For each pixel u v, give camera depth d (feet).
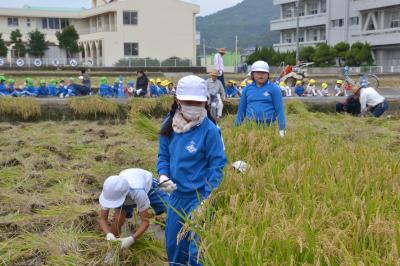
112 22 170.91
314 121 36.68
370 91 40.57
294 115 40.75
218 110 41.98
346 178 13.70
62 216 16.56
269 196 12.39
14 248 14.30
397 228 9.77
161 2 169.37
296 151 16.96
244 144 18.48
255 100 21.74
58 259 13.52
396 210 11.68
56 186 20.27
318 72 140.77
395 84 103.71
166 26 171.53
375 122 36.50
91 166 23.79
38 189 20.10
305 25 182.91
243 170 14.25
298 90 68.23
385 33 151.12
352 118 37.47
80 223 15.93
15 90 52.90
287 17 195.72
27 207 17.72
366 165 15.01
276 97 21.47
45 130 35.32
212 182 12.06
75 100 42.98
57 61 158.71
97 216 16.65
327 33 172.96
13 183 20.67
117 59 166.91
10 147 27.35
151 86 60.90
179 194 12.45
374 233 10.28
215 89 41.73
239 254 9.64
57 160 24.89
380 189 13.67
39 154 25.67
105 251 13.88
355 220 10.67
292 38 195.11
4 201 18.22
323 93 70.38
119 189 13.76
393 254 8.98
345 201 12.21
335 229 10.25
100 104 42.80
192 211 11.36
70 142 30.01
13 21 190.29
